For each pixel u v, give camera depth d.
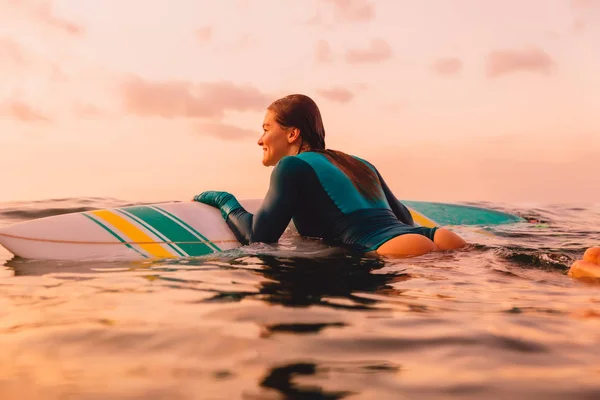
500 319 1.02
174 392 0.68
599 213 4.62
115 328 0.96
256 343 0.87
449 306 1.13
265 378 0.72
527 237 2.54
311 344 0.87
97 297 1.24
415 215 3.35
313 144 2.41
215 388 0.69
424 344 0.86
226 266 1.69
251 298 1.22
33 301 1.20
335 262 1.73
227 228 2.28
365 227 2.07
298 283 1.41
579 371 0.74
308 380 0.71
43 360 0.80
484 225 3.22
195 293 1.28
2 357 0.81
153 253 1.99
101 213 2.23
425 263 1.70
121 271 1.63
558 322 0.99
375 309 1.11
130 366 0.77
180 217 2.31
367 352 0.83
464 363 0.78
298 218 2.24
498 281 1.42
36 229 2.03
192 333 0.93
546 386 0.69
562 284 1.39
